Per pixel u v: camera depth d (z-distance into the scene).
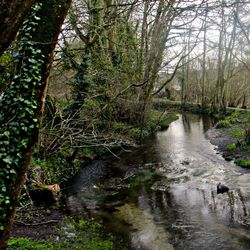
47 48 6.84
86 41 13.95
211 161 22.69
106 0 16.34
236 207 14.48
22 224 12.47
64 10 6.73
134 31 22.20
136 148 26.58
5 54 8.98
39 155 17.09
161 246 11.32
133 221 13.27
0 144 6.99
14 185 7.03
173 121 47.28
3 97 7.13
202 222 13.11
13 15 3.77
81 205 14.88
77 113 18.03
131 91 24.62
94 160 22.66
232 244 11.34
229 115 48.12
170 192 16.64
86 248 10.97
